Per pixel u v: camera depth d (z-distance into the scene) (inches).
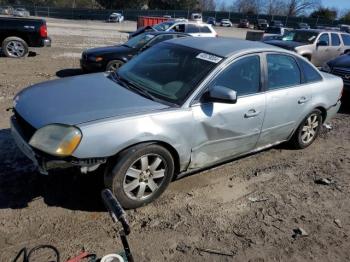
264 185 173.3
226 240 131.0
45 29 485.7
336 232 142.3
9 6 2566.4
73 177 152.4
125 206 138.3
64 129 121.8
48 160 121.0
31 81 345.7
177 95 147.4
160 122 135.3
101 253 118.5
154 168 139.9
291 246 131.4
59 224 130.0
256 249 128.0
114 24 1918.1
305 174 189.3
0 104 255.9
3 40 466.3
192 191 160.4
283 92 181.9
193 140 147.6
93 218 134.7
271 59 178.4
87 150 122.4
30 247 118.3
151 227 133.6
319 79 207.3
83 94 145.5
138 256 119.2
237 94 161.5
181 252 122.9
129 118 129.7
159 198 151.6
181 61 163.3
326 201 164.4
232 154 171.6
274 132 186.4
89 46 706.8
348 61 350.0
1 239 120.3
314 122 215.5
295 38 565.6
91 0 3129.9
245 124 165.3
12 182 151.3
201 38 188.2
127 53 390.6
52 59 493.0
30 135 130.3
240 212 149.0
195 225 137.4
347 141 247.1
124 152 130.2
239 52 163.6
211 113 149.9
